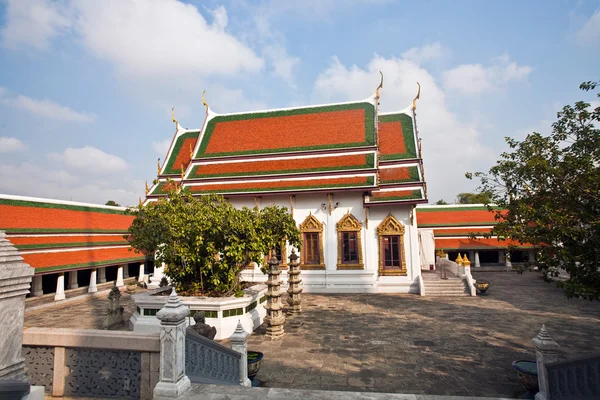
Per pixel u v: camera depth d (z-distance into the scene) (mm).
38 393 4402
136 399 6816
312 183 26453
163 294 16391
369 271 24484
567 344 13500
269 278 14914
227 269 15539
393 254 24875
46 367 7156
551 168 9242
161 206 15133
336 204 25703
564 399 7090
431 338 14258
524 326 15922
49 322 18906
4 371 4508
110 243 29422
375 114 29281
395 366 11438
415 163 27141
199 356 7605
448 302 21109
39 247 23516
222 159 29531
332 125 29562
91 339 6945
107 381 6965
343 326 16031
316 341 13945
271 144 29547
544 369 7598
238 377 9242
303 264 25594
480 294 23422
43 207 25766
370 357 12227
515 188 10367
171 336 6672
